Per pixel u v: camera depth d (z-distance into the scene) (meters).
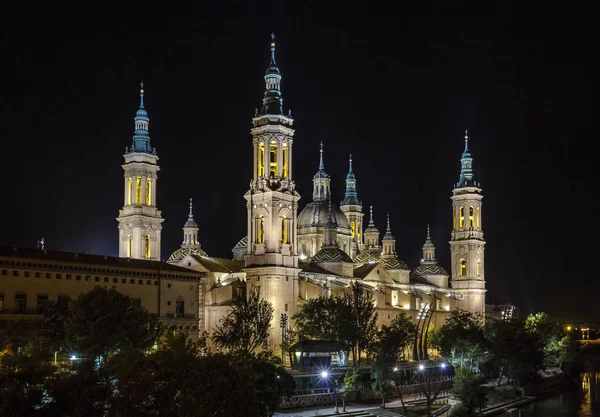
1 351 106.19
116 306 109.69
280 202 169.62
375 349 143.38
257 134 173.88
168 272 149.75
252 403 85.25
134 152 186.38
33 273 128.38
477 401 139.00
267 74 175.75
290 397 114.88
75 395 79.94
